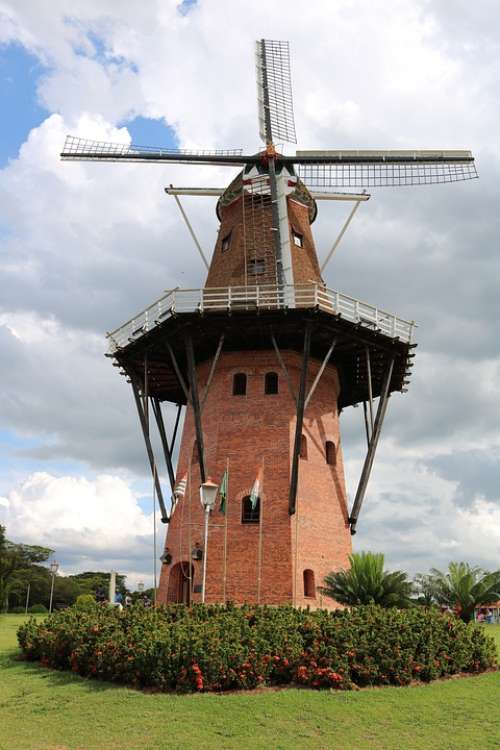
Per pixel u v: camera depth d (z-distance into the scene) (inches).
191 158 1338.6
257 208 1226.0
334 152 1328.7
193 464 1105.4
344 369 1206.3
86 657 595.5
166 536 1112.2
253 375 1107.3
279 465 1034.1
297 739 416.5
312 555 1007.0
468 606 813.2
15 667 673.6
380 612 656.4
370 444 1088.8
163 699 495.5
